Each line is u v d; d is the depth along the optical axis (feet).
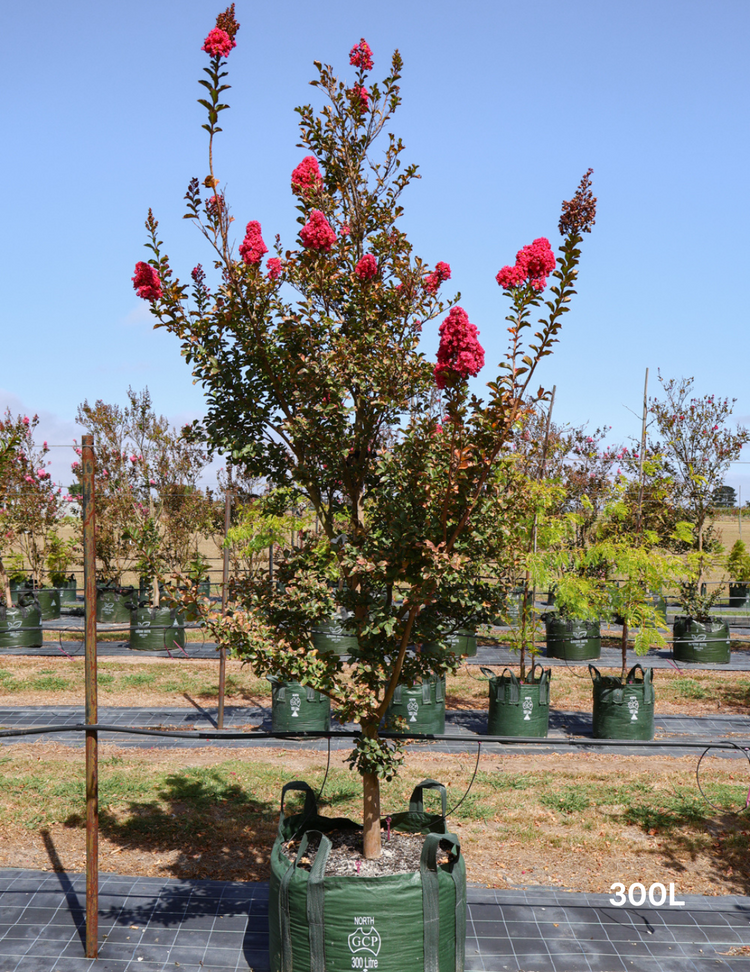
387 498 17.95
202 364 18.69
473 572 18.78
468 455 15.64
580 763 36.29
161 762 35.24
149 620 62.28
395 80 19.11
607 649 68.33
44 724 41.86
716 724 43.86
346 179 19.35
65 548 84.12
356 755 18.62
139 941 20.25
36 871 24.32
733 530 130.41
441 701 39.86
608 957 19.80
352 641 53.67
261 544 51.08
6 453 65.10
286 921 16.81
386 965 16.20
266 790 31.55
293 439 19.12
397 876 16.49
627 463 60.34
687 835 27.53
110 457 77.82
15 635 62.80
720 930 21.29
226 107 17.46
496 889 23.40
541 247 14.94
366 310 18.17
